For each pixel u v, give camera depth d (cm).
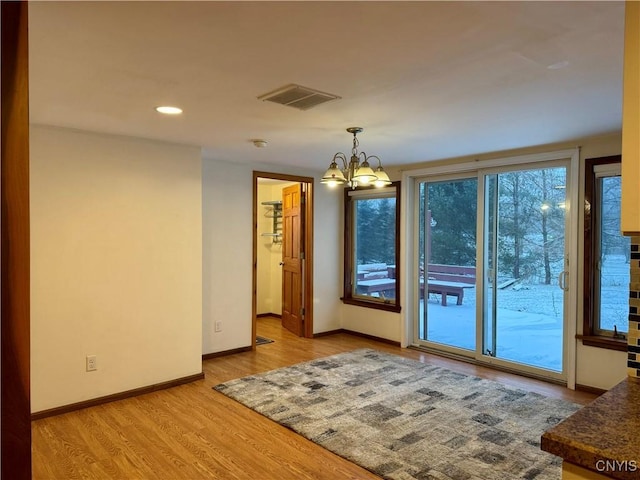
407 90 246
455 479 246
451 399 364
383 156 464
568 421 126
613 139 368
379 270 586
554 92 248
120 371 369
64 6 155
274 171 544
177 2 152
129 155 372
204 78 228
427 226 534
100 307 358
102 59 204
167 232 396
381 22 167
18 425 124
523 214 441
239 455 275
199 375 416
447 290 512
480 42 185
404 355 502
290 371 439
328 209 609
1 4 122
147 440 295
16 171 123
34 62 207
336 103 270
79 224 347
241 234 515
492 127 330
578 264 394
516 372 438
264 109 283
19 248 124
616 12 158
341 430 307
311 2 152
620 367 368
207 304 486
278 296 724
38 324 330
